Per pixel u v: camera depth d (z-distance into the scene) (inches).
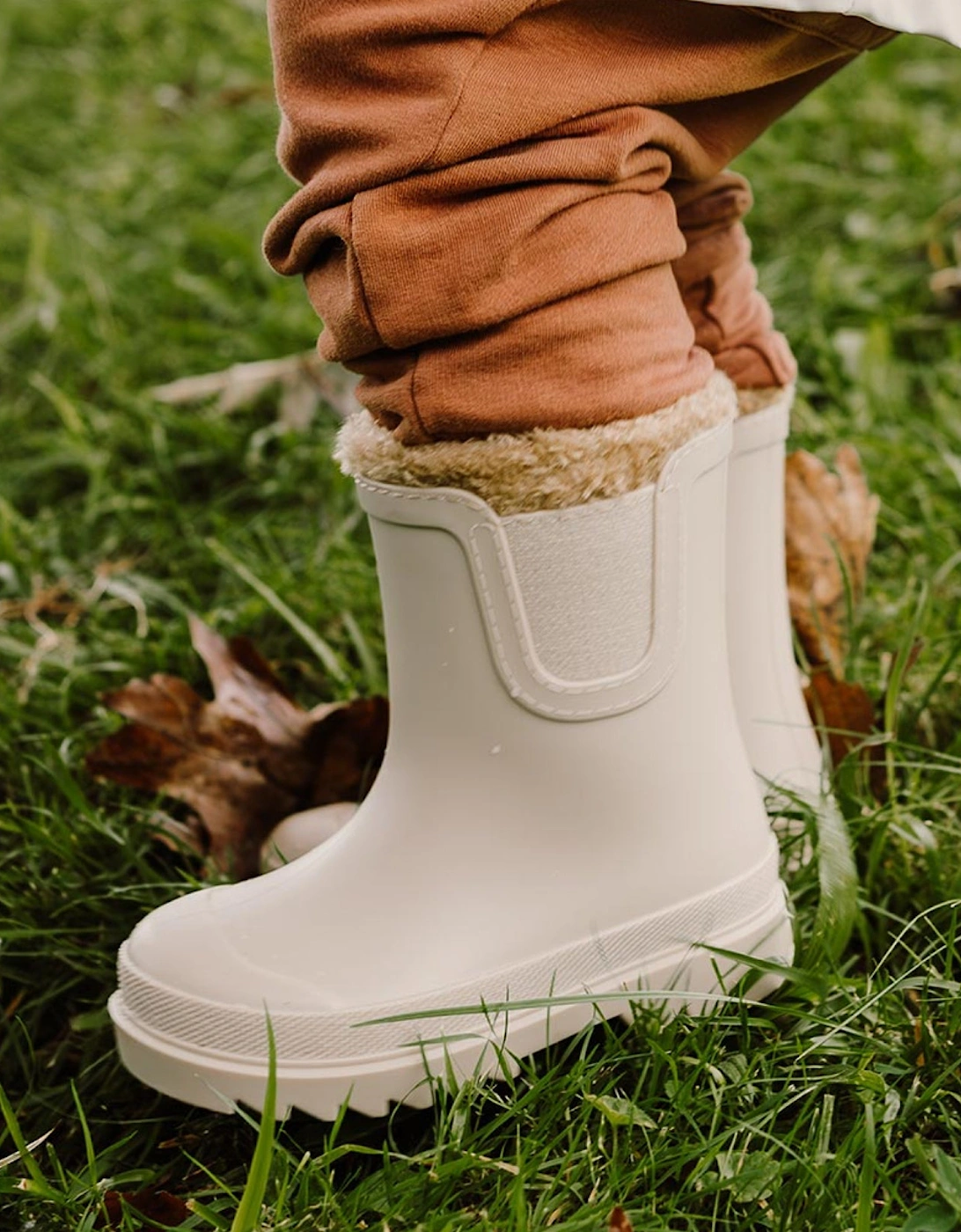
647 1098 39.2
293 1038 38.7
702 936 42.4
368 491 40.5
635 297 39.2
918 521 68.2
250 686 55.4
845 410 77.1
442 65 36.5
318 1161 37.4
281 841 50.3
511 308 37.2
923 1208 34.5
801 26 39.2
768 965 40.7
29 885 50.6
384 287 37.0
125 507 75.5
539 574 39.3
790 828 48.1
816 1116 38.5
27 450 83.0
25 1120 43.2
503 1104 39.1
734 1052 41.6
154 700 53.1
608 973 41.6
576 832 41.1
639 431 38.8
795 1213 35.8
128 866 50.6
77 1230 36.8
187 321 92.3
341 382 79.9
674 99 39.2
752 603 48.7
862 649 59.2
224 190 108.5
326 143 38.1
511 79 36.9
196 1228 37.8
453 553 39.4
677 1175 37.1
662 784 41.5
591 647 40.0
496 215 36.7
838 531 57.0
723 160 43.9
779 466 49.2
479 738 40.8
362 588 66.0
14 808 51.9
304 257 39.5
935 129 103.2
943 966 43.9
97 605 69.1
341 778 53.9
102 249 99.1
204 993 39.3
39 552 72.7
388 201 36.8
